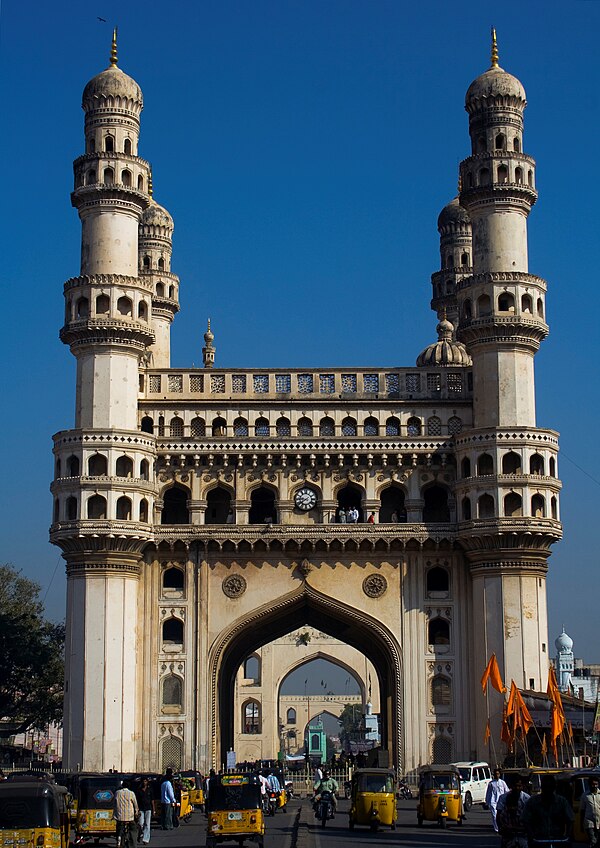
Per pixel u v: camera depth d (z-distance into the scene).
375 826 44.59
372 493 68.00
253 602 66.88
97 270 68.00
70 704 63.78
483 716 64.44
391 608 67.06
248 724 114.12
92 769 62.53
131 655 64.94
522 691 62.69
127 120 69.94
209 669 66.25
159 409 68.62
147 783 42.34
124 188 68.44
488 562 65.19
